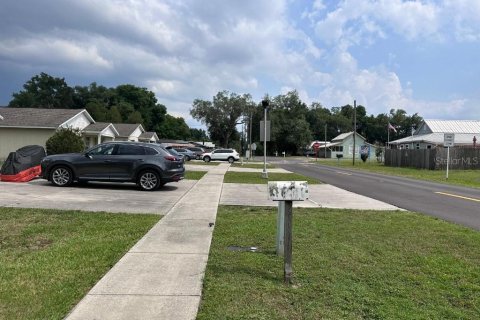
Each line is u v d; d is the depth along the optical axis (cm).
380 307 459
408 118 13850
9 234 749
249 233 805
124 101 11350
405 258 656
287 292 499
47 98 10550
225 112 11138
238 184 1881
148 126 11744
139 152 1508
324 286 521
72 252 639
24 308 435
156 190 1502
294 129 10962
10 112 3297
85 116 3781
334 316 435
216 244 716
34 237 734
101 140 4091
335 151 9581
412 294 503
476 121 5900
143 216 957
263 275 559
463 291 518
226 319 421
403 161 4366
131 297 467
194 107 11312
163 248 675
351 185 2038
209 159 5250
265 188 1716
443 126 5744
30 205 1060
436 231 870
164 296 473
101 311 429
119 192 1401
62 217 916
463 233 852
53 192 1330
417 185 2100
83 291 483
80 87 11050
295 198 521
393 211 1155
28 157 1659
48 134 3122
